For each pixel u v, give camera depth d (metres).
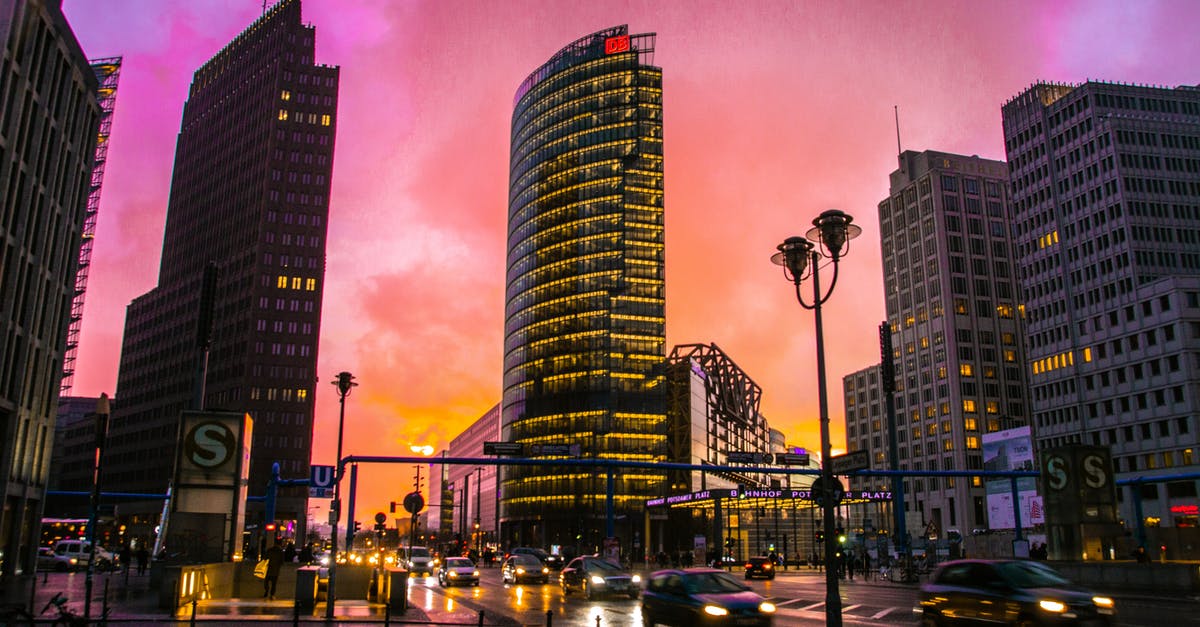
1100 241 122.38
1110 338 117.62
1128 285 116.25
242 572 34.78
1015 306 171.25
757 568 57.62
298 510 156.75
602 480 156.12
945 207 173.62
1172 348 107.00
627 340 165.00
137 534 83.69
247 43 198.38
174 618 23.19
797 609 30.78
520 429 175.25
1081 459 45.91
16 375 48.41
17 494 48.94
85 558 57.06
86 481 192.38
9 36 45.03
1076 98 130.25
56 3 51.38
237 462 35.66
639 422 160.25
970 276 170.62
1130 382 113.06
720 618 17.92
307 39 186.12
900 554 61.84
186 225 197.00
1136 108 128.25
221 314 173.00
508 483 175.25
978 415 163.38
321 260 172.88
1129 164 121.69
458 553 91.12
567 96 188.38
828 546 17.00
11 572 47.75
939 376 168.75
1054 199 131.38
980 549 107.62
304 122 180.00
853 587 46.91
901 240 183.50
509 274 196.38
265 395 161.62
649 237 172.12
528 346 178.88
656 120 179.38
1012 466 105.25
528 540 167.25
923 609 19.75
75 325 176.12
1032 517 101.19
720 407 187.50
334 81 184.88
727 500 100.50
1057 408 126.12
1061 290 128.25
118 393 194.12
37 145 49.66
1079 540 44.75
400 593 27.97
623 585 34.88
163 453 173.62
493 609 30.12
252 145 182.00
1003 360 167.75
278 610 27.31
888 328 67.06
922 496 170.38
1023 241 137.62
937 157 181.25
